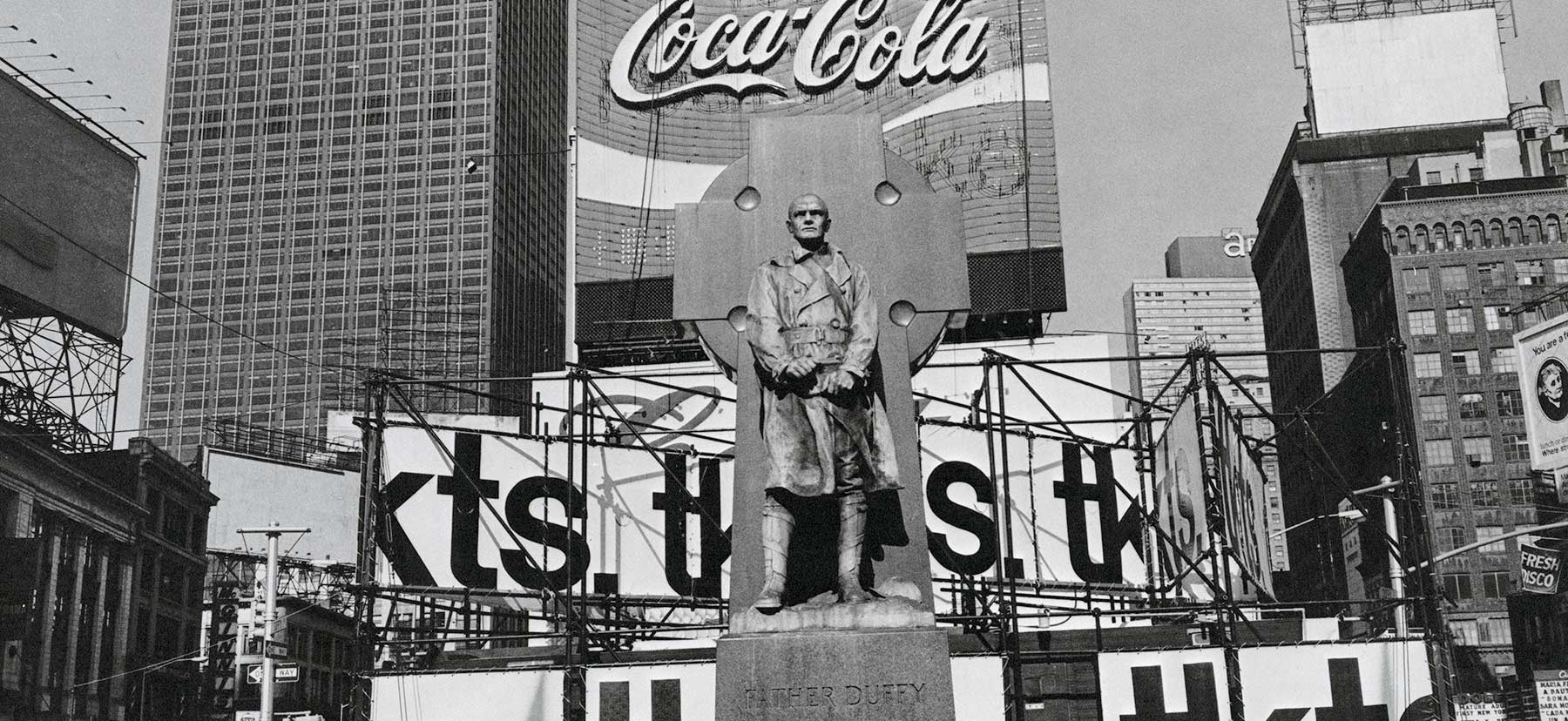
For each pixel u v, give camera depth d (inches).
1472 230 3868.1
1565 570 3075.8
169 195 6973.4
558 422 2193.7
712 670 1192.8
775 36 2903.5
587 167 2751.0
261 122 7066.9
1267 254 5132.9
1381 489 1423.5
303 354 6697.8
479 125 6993.1
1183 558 1386.6
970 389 2022.6
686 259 746.8
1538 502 3654.0
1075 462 1494.8
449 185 6909.5
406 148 6978.4
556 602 1286.9
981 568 1421.0
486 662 1553.9
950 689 601.6
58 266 2859.3
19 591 2783.0
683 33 2878.9
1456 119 4485.7
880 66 2928.2
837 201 748.6
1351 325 4362.7
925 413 1999.3
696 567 1366.9
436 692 1211.9
